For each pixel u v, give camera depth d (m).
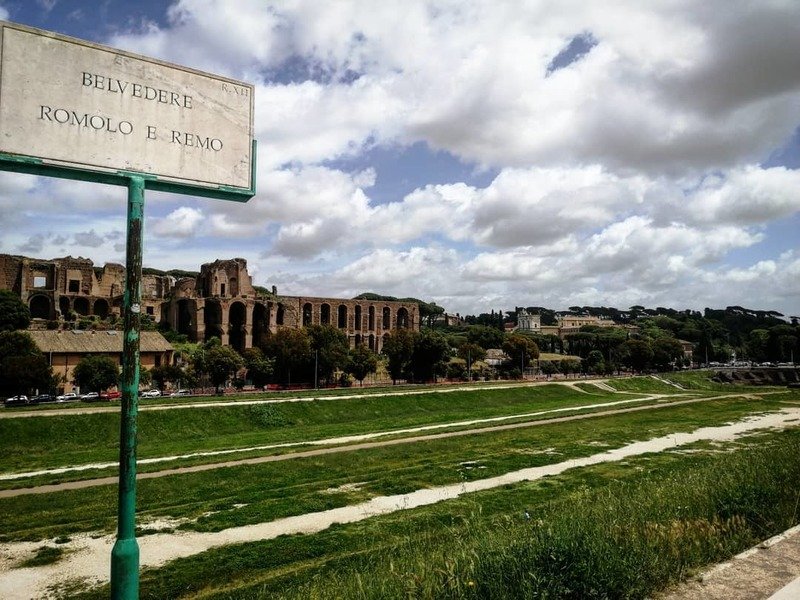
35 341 82.88
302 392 82.56
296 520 23.09
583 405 82.00
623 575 7.68
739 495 12.10
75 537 21.45
